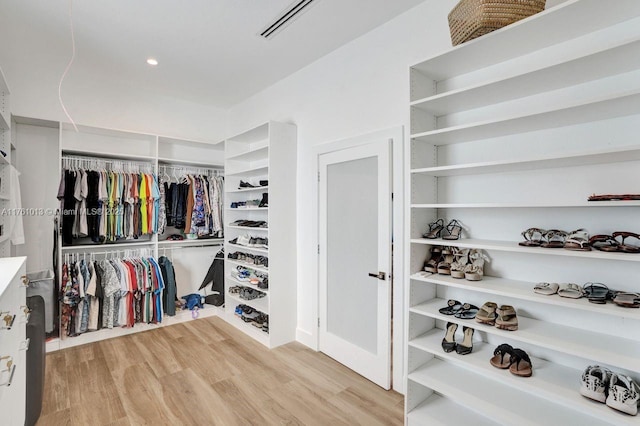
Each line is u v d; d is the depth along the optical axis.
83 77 3.49
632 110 1.37
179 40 2.72
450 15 1.75
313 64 3.14
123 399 2.25
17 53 2.96
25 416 1.81
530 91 1.67
